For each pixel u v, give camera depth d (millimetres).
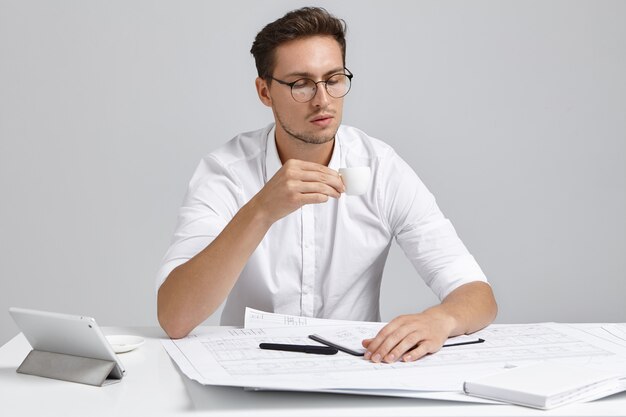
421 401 1167
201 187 2023
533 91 3400
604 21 3395
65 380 1290
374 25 3357
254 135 2131
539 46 3387
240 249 1641
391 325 1420
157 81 3312
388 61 3369
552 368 1241
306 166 1628
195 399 1183
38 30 3266
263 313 1733
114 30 3287
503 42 3381
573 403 1146
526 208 3439
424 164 3404
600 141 3430
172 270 1736
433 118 3393
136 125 3320
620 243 3467
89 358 1310
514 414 1100
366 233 2070
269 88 1922
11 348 1526
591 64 3404
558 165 3430
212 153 2105
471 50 3377
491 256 3441
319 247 2051
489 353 1425
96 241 3342
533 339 1539
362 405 1149
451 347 1476
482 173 3418
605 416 1089
